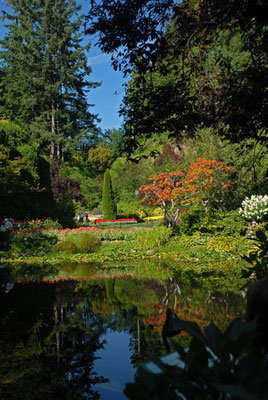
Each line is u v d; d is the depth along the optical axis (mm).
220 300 4547
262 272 2479
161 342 3123
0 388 2303
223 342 1040
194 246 11516
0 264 9984
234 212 12180
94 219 29859
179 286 5785
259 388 809
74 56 40938
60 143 41938
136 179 34906
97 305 4660
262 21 3002
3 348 3115
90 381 2381
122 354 2885
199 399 895
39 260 10859
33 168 22094
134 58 3834
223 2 2967
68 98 43094
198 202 13703
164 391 854
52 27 40438
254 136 3910
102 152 45500
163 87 4160
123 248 12531
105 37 3656
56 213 24734
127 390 812
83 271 8234
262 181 10961
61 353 2953
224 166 12305
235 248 10703
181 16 3584
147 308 4348
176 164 21141
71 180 31000
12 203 18266
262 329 1062
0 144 20125
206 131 12805
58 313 4305
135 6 3391
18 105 42500
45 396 2178
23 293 5625
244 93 3404
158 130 4402
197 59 4125
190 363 983
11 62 43562
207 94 3982
